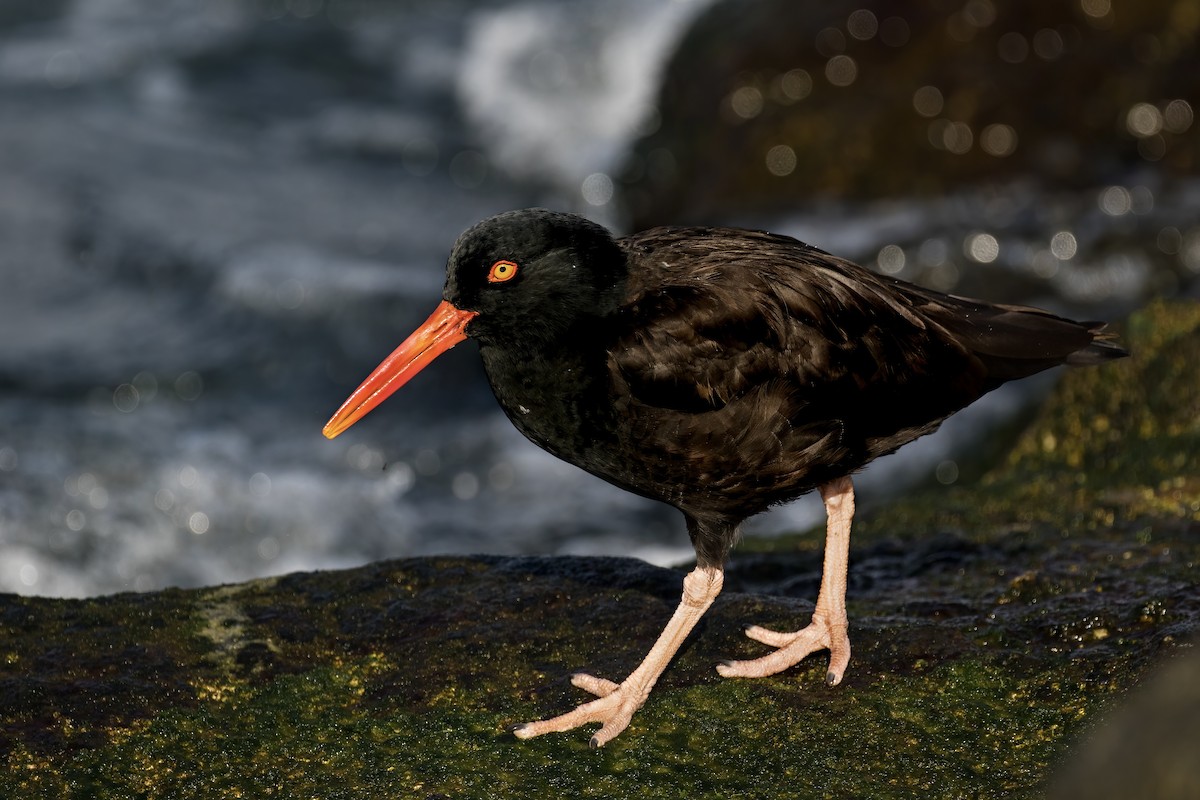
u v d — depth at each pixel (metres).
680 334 6.84
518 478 15.55
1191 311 11.11
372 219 21.92
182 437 15.75
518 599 7.96
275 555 14.21
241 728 6.91
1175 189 18.22
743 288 6.95
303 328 18.34
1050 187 18.39
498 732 6.82
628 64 25.53
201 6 29.80
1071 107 18.30
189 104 25.83
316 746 6.77
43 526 13.86
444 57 27.59
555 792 6.37
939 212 18.36
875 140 18.58
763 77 19.20
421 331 7.34
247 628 7.75
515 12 28.12
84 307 18.80
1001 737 6.57
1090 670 6.95
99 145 23.53
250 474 15.02
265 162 23.77
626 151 22.33
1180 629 6.99
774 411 6.85
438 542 14.46
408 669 7.36
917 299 7.50
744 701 6.99
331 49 28.14
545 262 6.97
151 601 8.05
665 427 6.91
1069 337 7.63
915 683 7.02
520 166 24.33
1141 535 8.67
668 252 7.27
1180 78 18.12
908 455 14.50
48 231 20.50
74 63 26.98
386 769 6.59
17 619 7.77
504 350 7.22
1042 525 9.15
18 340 17.81
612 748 6.68
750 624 7.64
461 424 16.61
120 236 20.25
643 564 8.34
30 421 15.67
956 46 18.44
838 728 6.73
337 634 7.70
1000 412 15.02
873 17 18.80
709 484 7.06
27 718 6.89
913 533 9.40
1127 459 10.10
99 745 6.75
